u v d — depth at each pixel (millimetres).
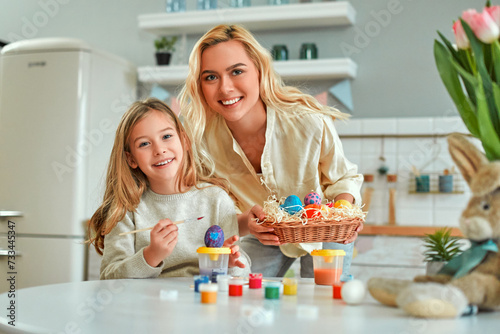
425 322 838
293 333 771
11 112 3564
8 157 3547
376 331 782
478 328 796
